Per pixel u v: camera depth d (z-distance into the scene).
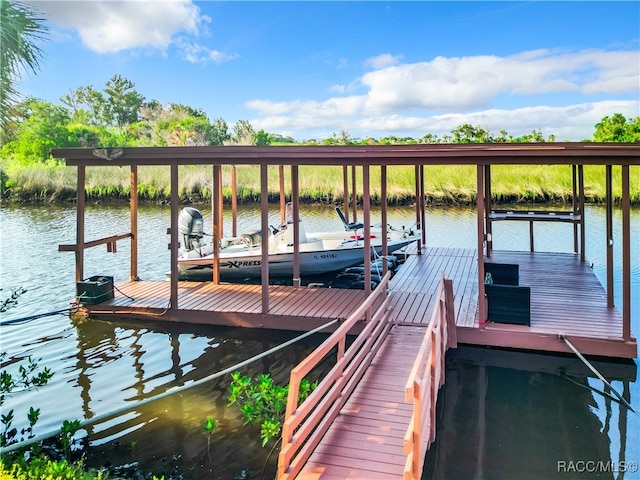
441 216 21.77
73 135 42.53
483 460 4.74
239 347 7.66
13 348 7.72
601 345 6.48
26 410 5.87
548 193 23.89
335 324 7.68
